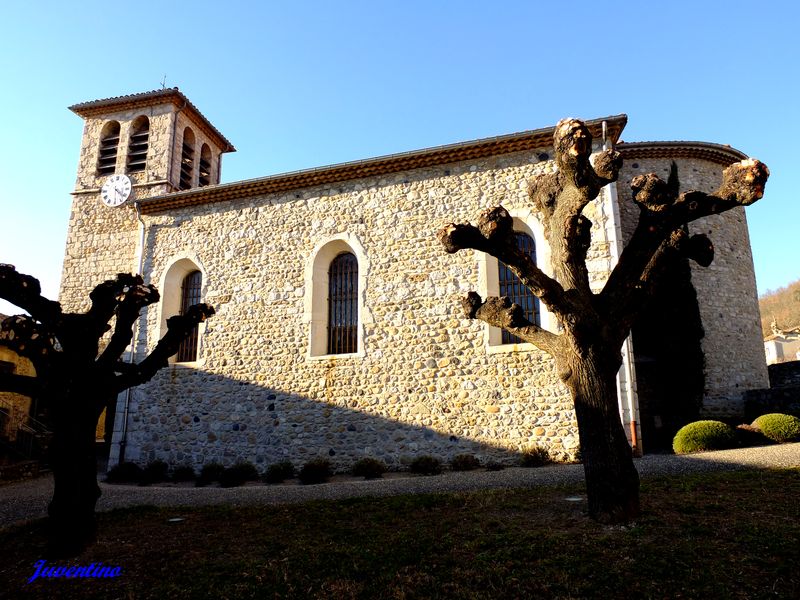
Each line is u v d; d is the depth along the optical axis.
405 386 11.23
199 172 19.77
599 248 10.59
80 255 17.17
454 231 5.38
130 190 17.38
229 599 4.14
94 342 5.89
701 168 14.88
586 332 5.53
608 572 4.08
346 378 11.70
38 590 4.54
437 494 7.48
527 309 11.01
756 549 4.32
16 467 12.87
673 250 5.81
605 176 5.39
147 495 9.55
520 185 11.44
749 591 3.64
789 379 16.12
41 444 15.34
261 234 13.36
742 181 5.06
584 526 5.26
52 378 5.62
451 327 11.20
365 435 11.27
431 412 10.95
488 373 10.74
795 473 7.05
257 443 12.00
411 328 11.47
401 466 10.87
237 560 5.03
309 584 4.32
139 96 18.08
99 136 18.55
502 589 3.98
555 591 3.88
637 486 5.43
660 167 14.74
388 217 12.28
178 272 14.11
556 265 5.88
